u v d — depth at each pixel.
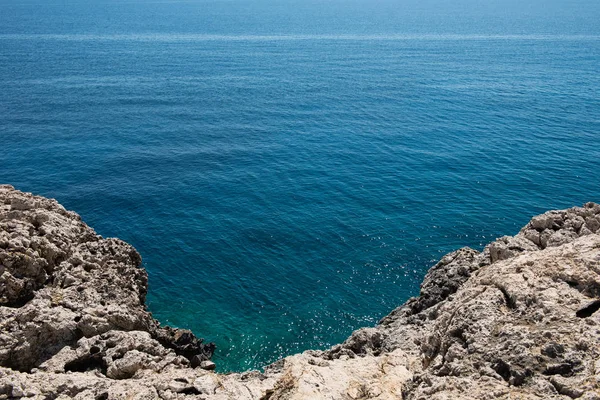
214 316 39.78
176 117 94.31
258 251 48.88
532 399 10.62
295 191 62.59
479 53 181.12
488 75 138.25
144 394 16.33
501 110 99.50
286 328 38.88
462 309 14.18
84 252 25.53
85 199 59.25
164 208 57.69
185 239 51.00
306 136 84.44
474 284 15.73
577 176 66.00
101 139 80.56
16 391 15.97
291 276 44.88
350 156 74.88
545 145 78.12
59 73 133.12
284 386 16.17
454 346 13.05
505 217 55.38
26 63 145.50
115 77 130.38
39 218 25.36
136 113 96.25
